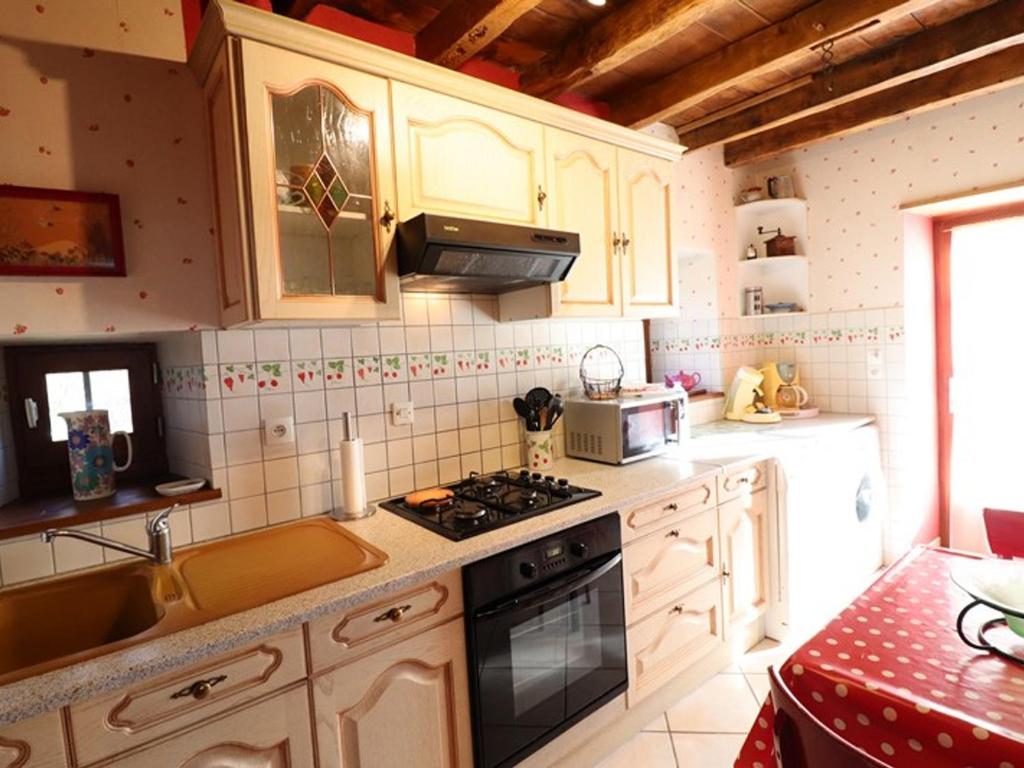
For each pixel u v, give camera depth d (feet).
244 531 5.24
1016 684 3.10
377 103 4.91
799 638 7.91
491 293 7.06
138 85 4.74
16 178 4.24
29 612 4.09
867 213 9.91
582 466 7.22
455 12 5.81
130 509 4.62
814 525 8.20
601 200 6.85
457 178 5.46
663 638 6.29
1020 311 9.41
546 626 5.12
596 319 7.37
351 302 4.79
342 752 3.98
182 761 3.34
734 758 5.78
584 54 6.44
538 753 5.22
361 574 4.18
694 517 6.66
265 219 4.31
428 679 4.42
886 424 9.95
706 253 10.34
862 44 7.22
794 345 11.10
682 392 8.09
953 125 8.90
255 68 4.24
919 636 3.67
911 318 9.71
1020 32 6.24
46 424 5.13
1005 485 9.77
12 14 4.23
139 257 4.72
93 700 3.05
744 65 6.86
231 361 5.16
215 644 3.34
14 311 4.22
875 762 2.32
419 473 6.45
